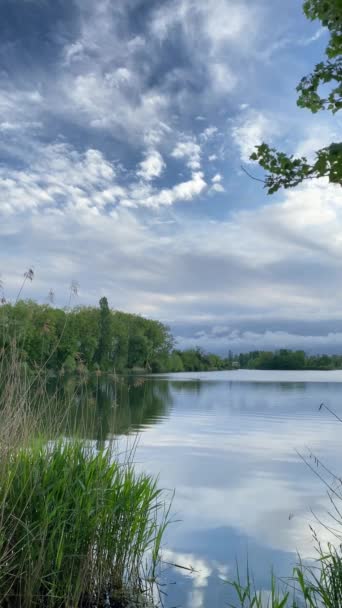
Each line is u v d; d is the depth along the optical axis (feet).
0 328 17.31
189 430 52.95
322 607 13.74
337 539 20.08
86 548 14.92
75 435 17.69
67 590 14.23
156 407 79.77
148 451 38.55
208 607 14.16
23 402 15.97
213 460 36.45
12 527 14.40
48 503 14.43
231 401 92.89
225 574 16.85
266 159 12.21
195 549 19.04
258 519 22.68
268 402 90.43
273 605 12.44
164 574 16.79
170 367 327.47
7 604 13.57
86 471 16.11
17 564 13.76
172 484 28.89
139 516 16.57
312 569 17.20
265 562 17.88
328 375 268.62
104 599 14.90
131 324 275.59
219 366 404.77
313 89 12.42
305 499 26.05
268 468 33.83
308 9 12.14
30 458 15.85
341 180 11.18
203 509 24.14
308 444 44.27
